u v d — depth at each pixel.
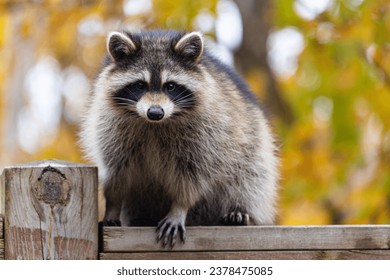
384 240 6.54
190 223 7.93
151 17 11.27
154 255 6.41
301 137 11.38
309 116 12.00
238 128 7.81
